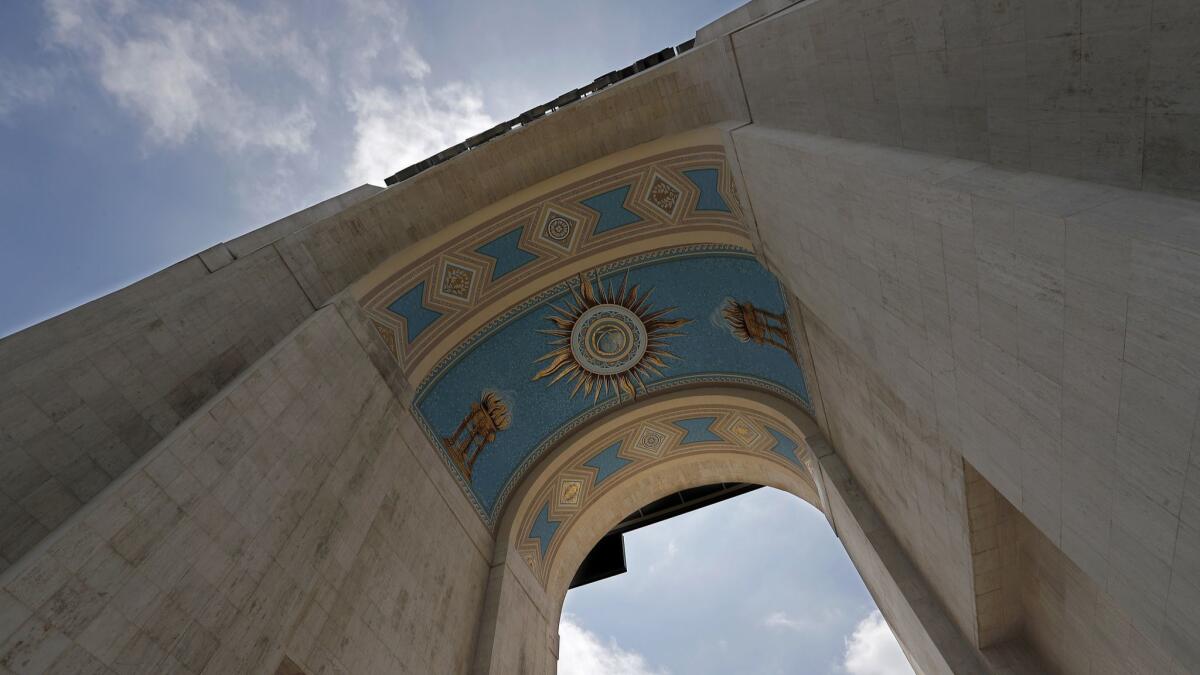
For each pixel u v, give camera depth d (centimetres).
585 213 1275
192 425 605
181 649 516
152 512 533
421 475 1101
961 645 920
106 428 641
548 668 1321
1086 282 376
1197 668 363
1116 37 366
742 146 918
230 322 819
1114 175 388
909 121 571
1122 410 370
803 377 1277
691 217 1235
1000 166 479
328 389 843
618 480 1664
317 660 688
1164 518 358
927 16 508
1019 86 442
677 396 1536
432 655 946
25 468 573
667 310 1413
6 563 527
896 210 564
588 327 1428
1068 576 742
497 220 1218
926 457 816
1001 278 452
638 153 1174
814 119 742
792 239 859
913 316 596
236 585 589
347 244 1055
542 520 1520
